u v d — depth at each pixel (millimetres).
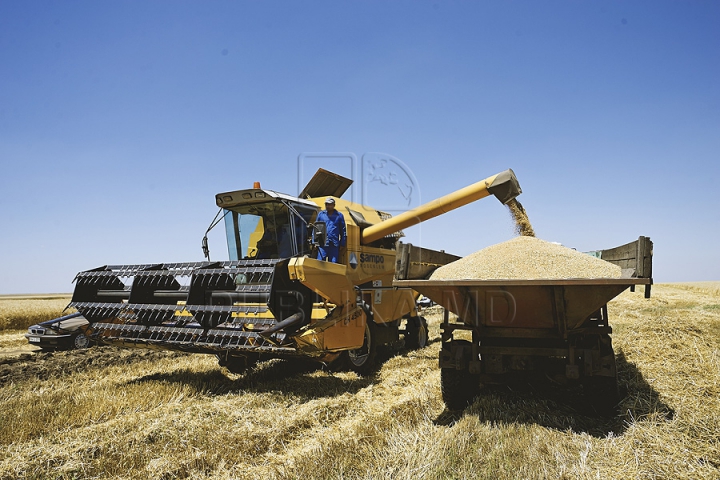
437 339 12359
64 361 9992
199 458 4211
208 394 6430
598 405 5086
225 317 6820
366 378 7559
